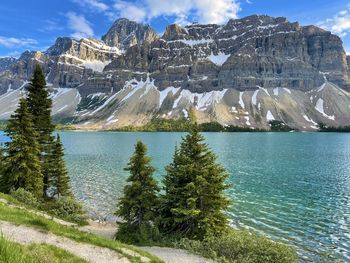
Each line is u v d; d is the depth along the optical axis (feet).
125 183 254.06
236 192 216.74
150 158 125.70
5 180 157.79
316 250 120.67
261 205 183.93
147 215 120.88
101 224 154.20
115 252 68.18
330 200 195.21
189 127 128.26
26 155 155.12
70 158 417.90
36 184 158.92
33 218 78.23
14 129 155.12
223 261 91.66
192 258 93.61
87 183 253.65
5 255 24.14
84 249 65.92
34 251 51.31
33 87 181.37
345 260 112.57
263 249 95.61
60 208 148.46
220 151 503.61
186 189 120.47
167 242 114.62
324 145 632.79
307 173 292.81
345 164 350.84
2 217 73.41
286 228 145.07
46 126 180.96
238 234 109.19
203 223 118.01
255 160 384.88
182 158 124.06
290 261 93.86
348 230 142.31
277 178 268.41
